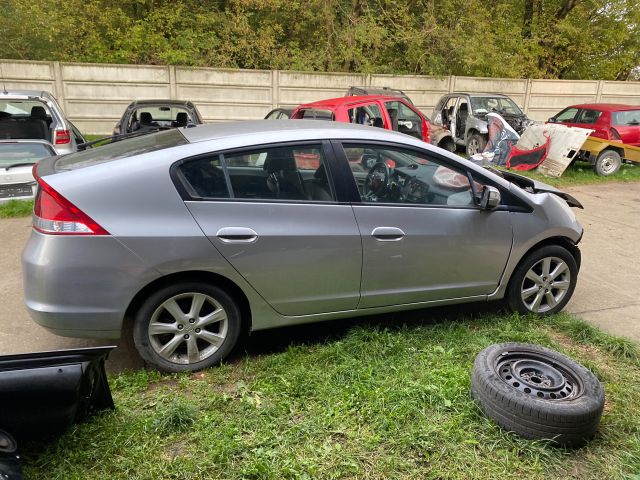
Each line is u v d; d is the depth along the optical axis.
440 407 3.00
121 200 3.14
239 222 3.32
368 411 2.95
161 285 3.29
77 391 2.44
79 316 3.13
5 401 2.33
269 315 3.56
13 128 9.31
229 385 3.31
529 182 4.49
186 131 3.79
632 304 4.85
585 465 2.61
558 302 4.39
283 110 11.41
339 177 3.58
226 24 17.86
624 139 12.12
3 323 4.27
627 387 3.31
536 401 2.70
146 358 3.35
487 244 3.95
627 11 20.33
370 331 3.91
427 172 3.85
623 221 8.11
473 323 4.21
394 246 3.69
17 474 2.08
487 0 20.02
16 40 16.58
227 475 2.48
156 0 17.58
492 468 2.55
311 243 3.47
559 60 21.08
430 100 17.86
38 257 3.08
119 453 2.61
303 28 18.95
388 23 18.95
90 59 16.78
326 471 2.51
